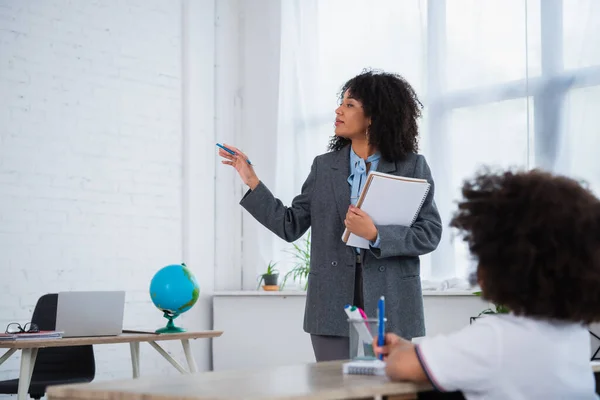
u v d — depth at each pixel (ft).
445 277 13.24
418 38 14.30
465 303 12.50
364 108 7.54
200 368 16.44
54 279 14.55
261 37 17.31
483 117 13.10
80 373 11.48
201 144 16.85
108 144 15.52
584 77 11.69
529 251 3.94
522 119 12.59
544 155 12.01
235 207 17.35
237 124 17.57
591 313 4.03
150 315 15.79
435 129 13.70
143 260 15.80
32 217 14.40
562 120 11.87
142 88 16.14
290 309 15.40
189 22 16.89
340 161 7.69
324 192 7.63
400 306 7.27
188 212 16.51
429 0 14.05
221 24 17.58
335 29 15.88
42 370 11.45
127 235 15.61
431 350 4.26
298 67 16.52
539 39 12.26
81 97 15.24
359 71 15.33
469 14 13.48
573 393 4.14
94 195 15.21
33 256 14.34
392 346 4.92
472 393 4.22
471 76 13.34
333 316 7.30
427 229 7.33
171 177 16.42
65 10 15.17
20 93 14.49
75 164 15.02
